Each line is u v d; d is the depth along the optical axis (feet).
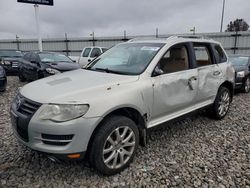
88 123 8.32
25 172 9.51
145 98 10.11
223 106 16.16
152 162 10.37
